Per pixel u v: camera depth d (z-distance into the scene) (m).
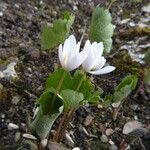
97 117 0.23
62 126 0.21
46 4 0.31
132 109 0.24
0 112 0.21
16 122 0.21
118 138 0.22
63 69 0.18
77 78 0.19
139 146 0.22
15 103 0.22
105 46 0.21
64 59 0.18
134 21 0.31
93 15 0.21
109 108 0.24
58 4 0.31
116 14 0.32
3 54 0.25
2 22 0.27
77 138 0.21
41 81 0.24
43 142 0.20
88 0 0.33
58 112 0.19
